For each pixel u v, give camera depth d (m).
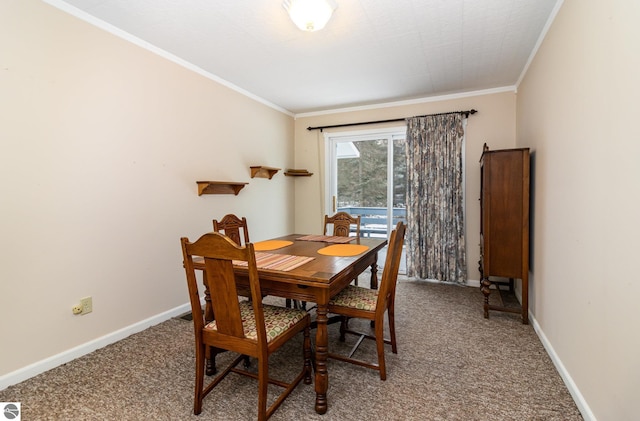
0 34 1.68
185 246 1.43
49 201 1.90
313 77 3.21
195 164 2.97
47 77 1.88
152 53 2.52
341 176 4.53
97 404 1.57
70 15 1.98
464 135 3.68
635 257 1.10
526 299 2.52
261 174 3.89
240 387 1.73
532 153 2.61
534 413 1.49
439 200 3.71
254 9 2.01
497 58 2.74
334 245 2.40
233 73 3.11
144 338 2.32
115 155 2.27
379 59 2.77
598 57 1.39
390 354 2.07
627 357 1.15
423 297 3.24
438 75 3.15
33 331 1.84
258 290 1.35
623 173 1.18
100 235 2.18
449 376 1.81
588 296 1.47
